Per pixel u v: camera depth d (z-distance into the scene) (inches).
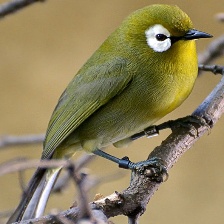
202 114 94.2
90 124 94.8
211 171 103.3
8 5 95.3
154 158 93.3
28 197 92.7
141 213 92.2
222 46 97.6
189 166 103.3
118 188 102.7
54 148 94.9
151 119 94.5
